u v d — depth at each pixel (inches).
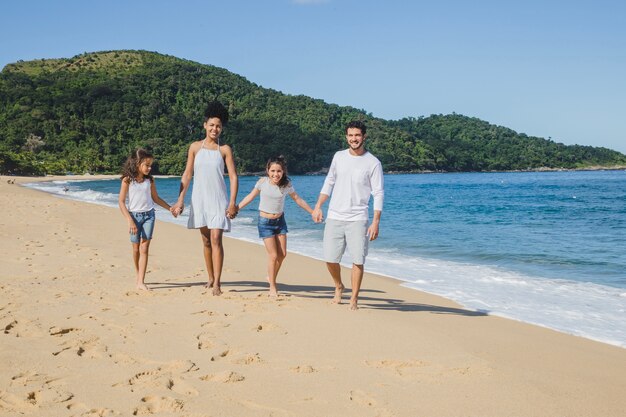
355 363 152.8
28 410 115.6
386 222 754.8
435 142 6678.2
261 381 136.6
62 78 6077.8
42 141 4557.1
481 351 172.6
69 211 735.1
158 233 526.3
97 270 297.3
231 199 236.8
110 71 6638.8
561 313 244.2
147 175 245.6
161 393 125.7
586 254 442.3
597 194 1722.4
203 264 339.0
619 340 199.5
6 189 1481.3
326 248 223.8
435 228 665.6
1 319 187.5
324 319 200.7
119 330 179.2
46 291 236.8
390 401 126.8
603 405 130.4
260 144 5260.8
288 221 728.3
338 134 6127.0
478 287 305.7
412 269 369.1
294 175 5310.0
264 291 257.3
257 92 6830.7
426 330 195.0
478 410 123.8
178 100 6067.9
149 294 236.1
